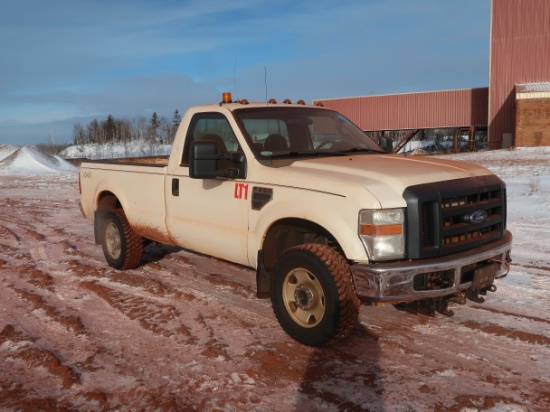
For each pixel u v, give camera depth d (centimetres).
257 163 518
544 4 4019
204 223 572
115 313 563
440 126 4662
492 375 413
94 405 380
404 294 422
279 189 488
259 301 595
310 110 614
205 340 487
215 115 576
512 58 4156
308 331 461
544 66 4072
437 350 460
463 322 519
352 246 430
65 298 615
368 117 5016
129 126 9119
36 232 1048
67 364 443
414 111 4775
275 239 516
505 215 505
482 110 4453
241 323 529
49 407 378
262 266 510
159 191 634
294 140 571
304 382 407
